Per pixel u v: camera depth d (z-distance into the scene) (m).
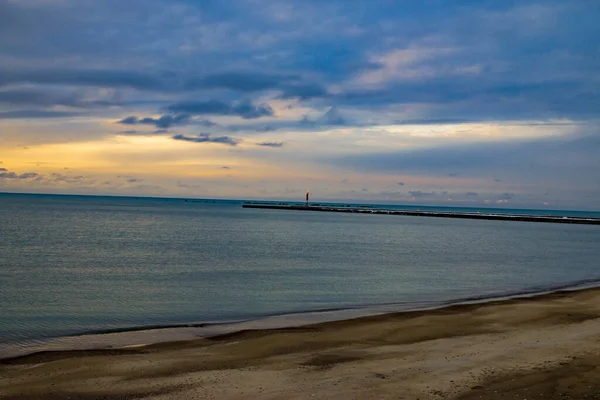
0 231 61.50
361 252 47.97
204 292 25.62
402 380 10.71
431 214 161.50
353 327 16.98
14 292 24.80
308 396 9.83
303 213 163.25
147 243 52.16
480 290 27.06
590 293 24.55
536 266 39.47
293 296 24.72
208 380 11.18
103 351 14.07
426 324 17.31
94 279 29.27
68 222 85.25
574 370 10.85
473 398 9.44
